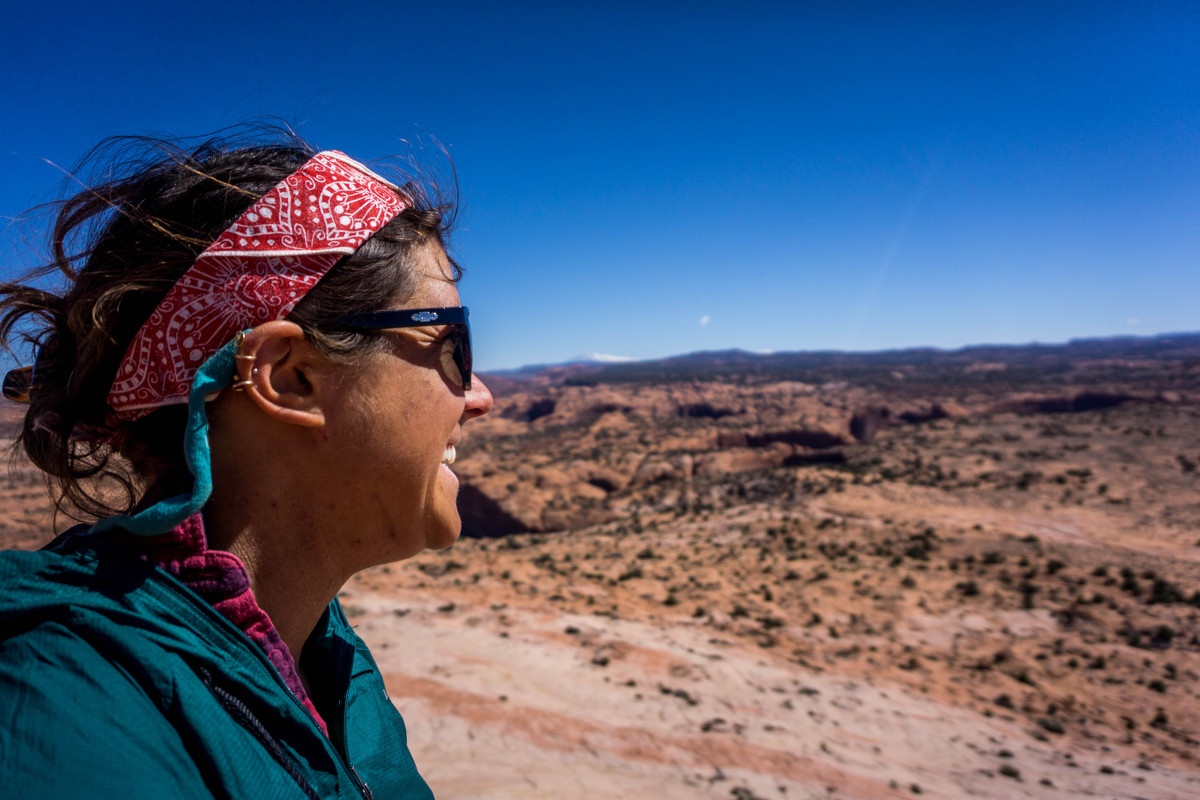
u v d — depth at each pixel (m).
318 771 0.61
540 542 45.62
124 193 0.69
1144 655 22.75
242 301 0.61
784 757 11.10
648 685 13.81
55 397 0.69
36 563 0.57
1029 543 37.59
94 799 0.41
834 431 83.25
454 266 0.87
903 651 21.73
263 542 0.65
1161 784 12.91
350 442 0.66
